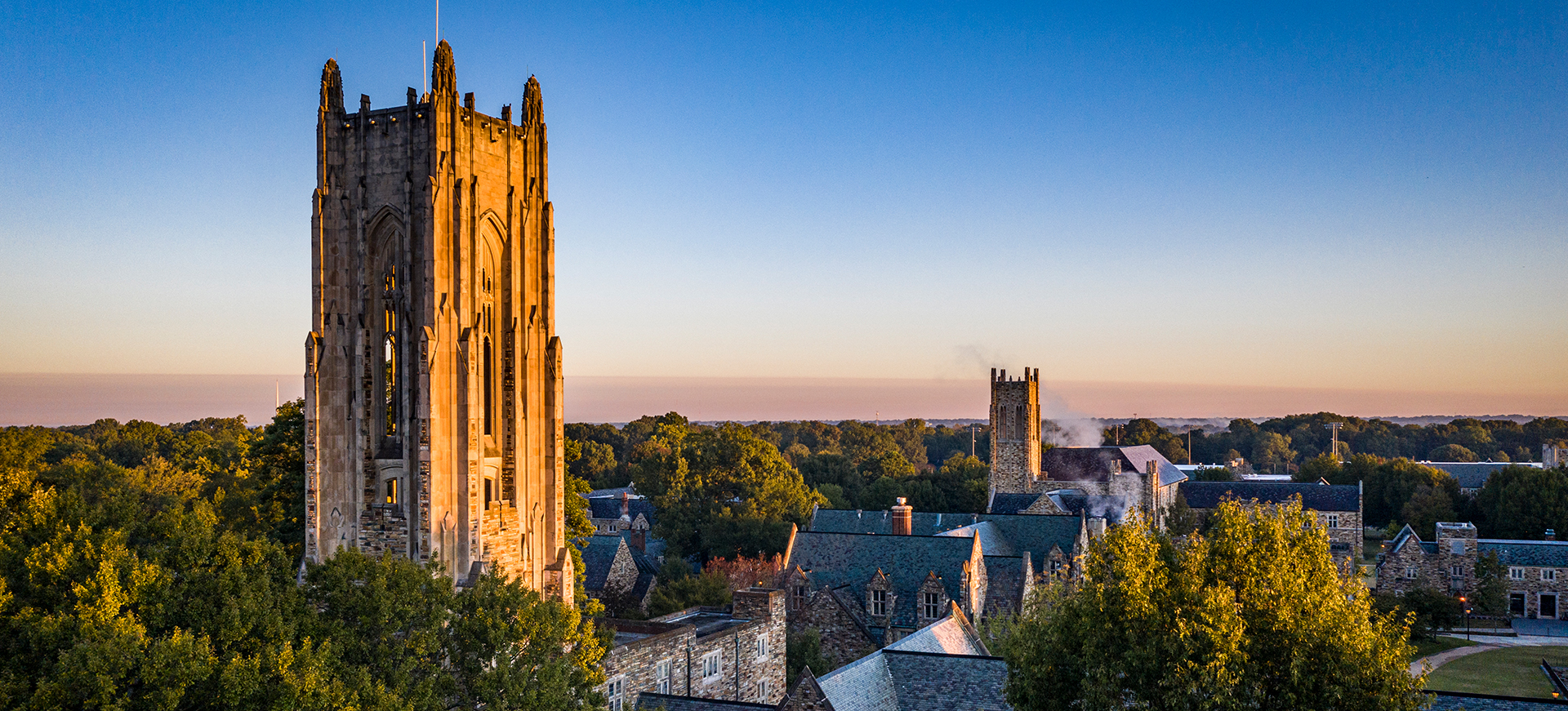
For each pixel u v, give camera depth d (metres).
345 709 33.69
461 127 51.75
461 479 50.59
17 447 104.94
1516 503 171.38
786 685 79.88
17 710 31.91
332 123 52.41
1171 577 43.69
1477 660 103.44
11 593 37.12
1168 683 39.59
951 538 102.94
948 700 54.62
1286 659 40.53
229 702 32.53
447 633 40.72
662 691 61.28
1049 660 44.75
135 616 34.97
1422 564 132.38
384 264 52.19
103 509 46.31
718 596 102.00
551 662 41.09
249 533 79.31
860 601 101.50
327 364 51.66
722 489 151.62
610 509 177.00
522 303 55.25
